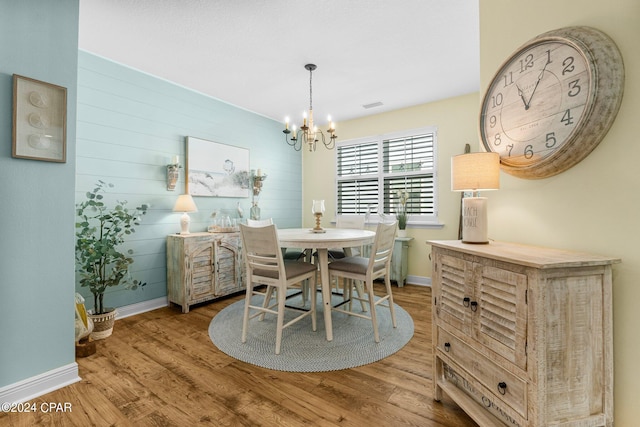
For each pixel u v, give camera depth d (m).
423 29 2.31
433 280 1.57
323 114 4.39
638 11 1.07
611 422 1.07
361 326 2.54
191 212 3.36
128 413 1.47
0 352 1.51
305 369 1.87
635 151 1.07
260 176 4.15
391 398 1.59
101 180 2.72
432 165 3.92
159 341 2.28
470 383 1.31
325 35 2.39
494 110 1.63
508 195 1.59
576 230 1.26
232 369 1.88
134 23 2.23
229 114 3.91
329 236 2.46
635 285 1.08
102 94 2.73
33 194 1.62
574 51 1.21
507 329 1.11
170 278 3.11
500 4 1.63
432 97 3.74
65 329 1.73
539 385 0.99
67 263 1.75
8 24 1.53
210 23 2.23
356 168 4.60
